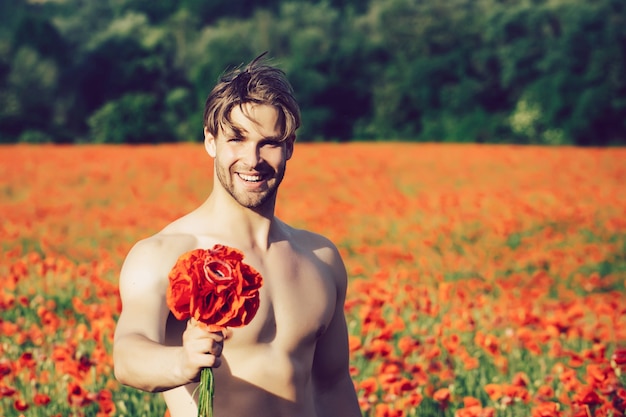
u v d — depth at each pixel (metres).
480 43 58.94
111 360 5.33
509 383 5.62
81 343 5.89
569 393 5.29
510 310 7.44
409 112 55.19
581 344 6.65
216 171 2.65
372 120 55.78
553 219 15.58
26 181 22.50
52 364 5.53
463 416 4.33
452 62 56.22
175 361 2.14
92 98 58.50
